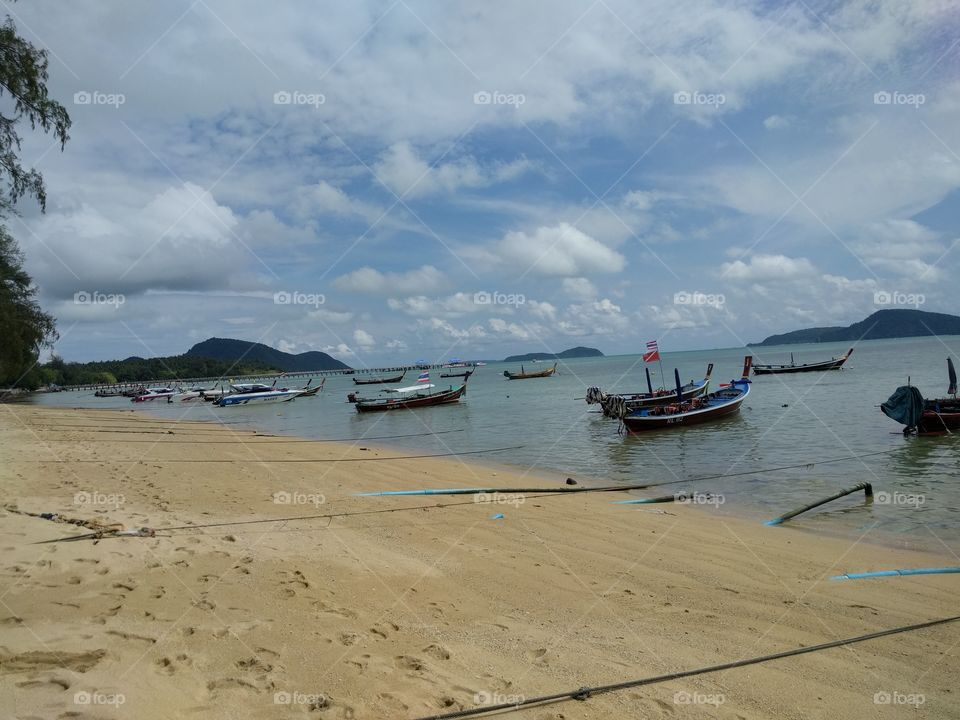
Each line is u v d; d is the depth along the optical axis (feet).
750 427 95.30
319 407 216.13
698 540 35.65
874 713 16.97
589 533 36.73
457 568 28.60
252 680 16.05
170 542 27.76
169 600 20.75
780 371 247.91
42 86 39.58
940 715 16.92
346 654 18.30
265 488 47.91
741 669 19.36
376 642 19.48
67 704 13.17
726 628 22.70
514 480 57.16
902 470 59.31
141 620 18.79
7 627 16.88
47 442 76.74
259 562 26.07
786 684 18.48
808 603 25.52
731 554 32.68
